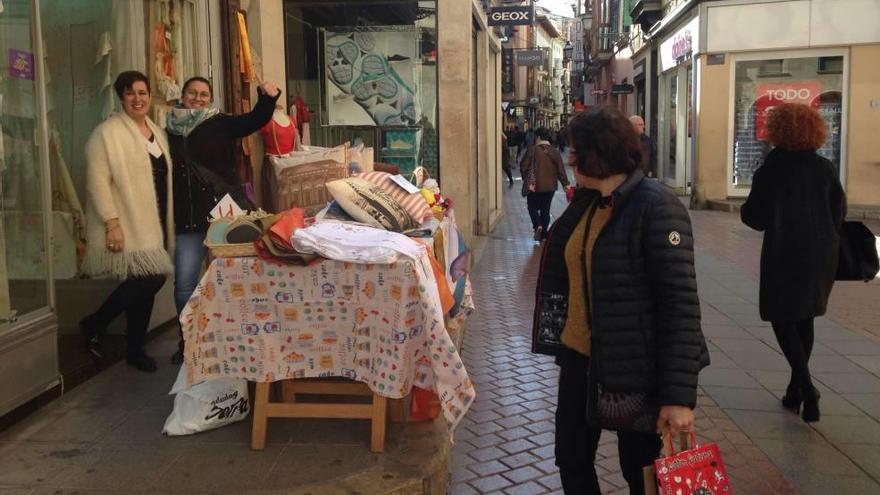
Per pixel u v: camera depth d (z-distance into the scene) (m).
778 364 5.86
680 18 18.69
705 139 16.86
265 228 3.80
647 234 2.62
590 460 2.92
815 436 4.52
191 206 4.98
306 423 4.18
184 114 5.02
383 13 9.86
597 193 2.87
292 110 8.54
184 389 4.05
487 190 13.08
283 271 3.73
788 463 4.18
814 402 4.64
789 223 4.50
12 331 4.05
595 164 2.71
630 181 2.69
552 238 2.95
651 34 22.17
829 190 4.57
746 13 16.19
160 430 4.09
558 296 2.94
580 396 2.87
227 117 5.11
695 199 17.03
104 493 3.41
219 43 6.60
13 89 4.27
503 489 3.92
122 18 5.82
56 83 5.70
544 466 4.18
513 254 11.17
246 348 3.79
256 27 6.77
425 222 4.50
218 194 5.01
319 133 9.95
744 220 4.82
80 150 5.79
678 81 19.61
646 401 2.67
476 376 5.66
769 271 4.61
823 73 16.06
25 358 4.20
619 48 31.47
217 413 4.09
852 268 4.63
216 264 3.75
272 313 3.77
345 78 9.88
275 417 4.13
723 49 16.45
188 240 5.01
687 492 2.46
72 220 5.65
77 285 5.64
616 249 2.65
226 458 3.77
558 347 2.95
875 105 15.43
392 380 3.65
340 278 3.70
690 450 2.52
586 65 47.75
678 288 2.56
